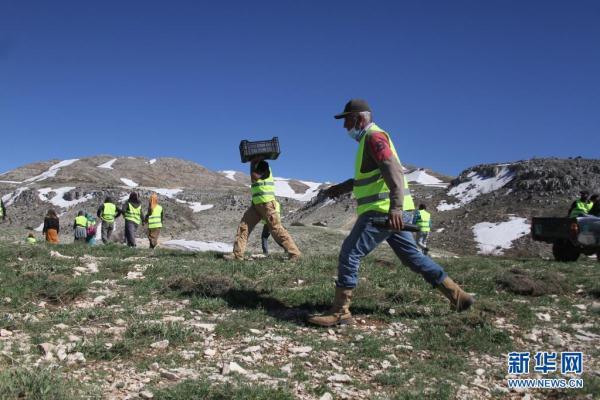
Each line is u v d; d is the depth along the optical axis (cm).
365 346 532
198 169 17762
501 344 556
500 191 7200
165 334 528
